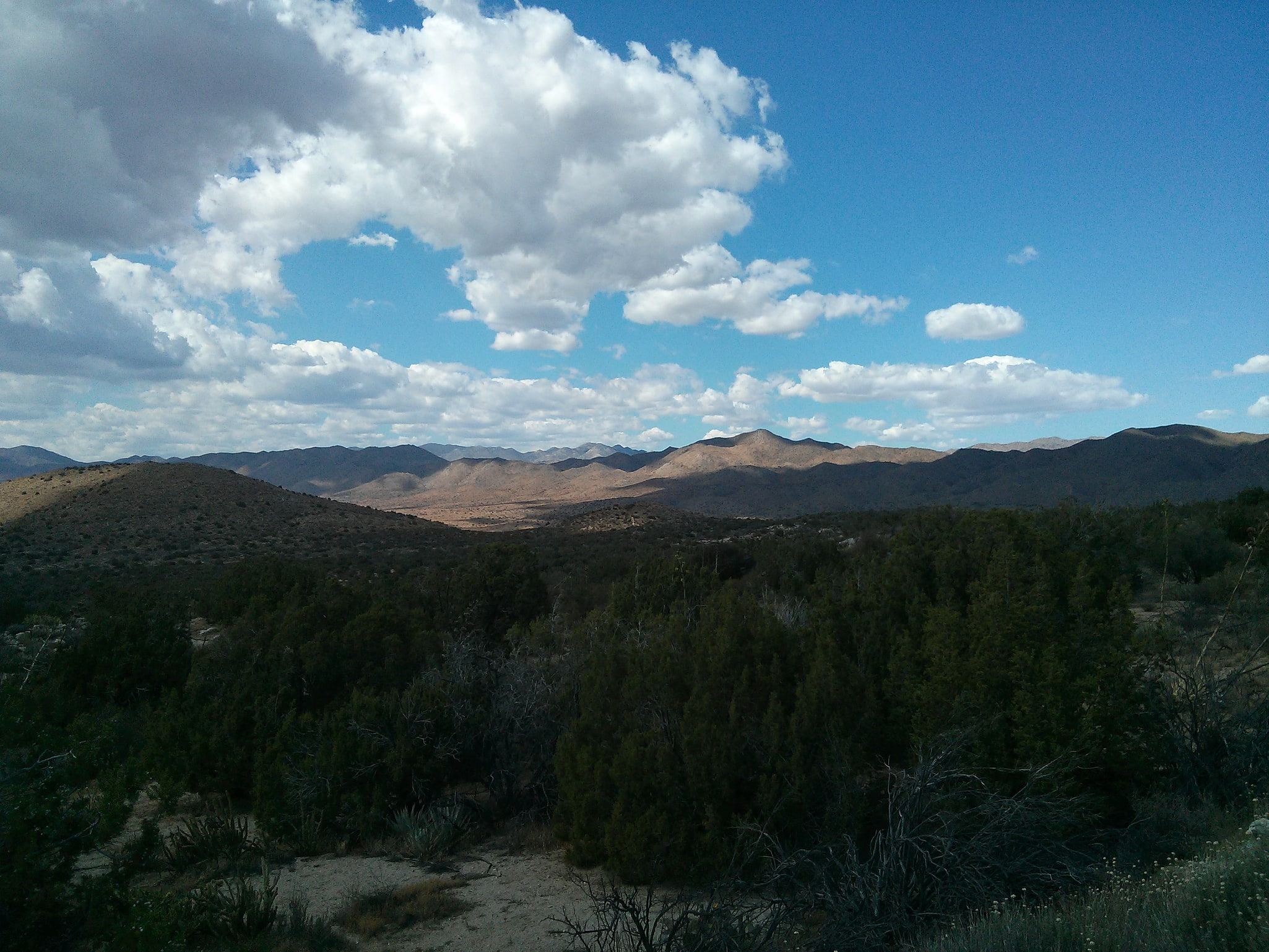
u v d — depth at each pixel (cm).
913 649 1000
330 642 1375
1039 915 603
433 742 1149
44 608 2541
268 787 1061
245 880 841
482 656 1346
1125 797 834
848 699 929
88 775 708
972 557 1236
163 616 1859
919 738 852
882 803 846
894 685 960
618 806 893
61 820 661
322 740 1134
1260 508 2412
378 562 5078
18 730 710
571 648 1373
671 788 893
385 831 1070
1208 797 823
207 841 991
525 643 1592
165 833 1084
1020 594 941
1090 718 805
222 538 6400
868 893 677
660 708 1002
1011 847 730
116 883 669
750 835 823
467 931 789
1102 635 893
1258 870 548
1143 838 766
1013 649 875
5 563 4991
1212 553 2023
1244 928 505
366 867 988
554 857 1002
